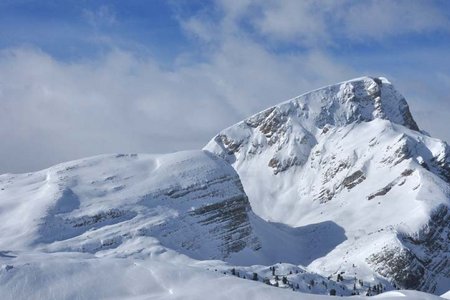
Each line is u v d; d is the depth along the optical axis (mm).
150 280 122688
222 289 114812
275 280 194000
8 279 122125
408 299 108625
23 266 126562
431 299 111500
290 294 111188
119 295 119125
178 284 120500
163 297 113375
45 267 126938
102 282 122750
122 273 125875
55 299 117812
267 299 108938
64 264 128750
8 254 148375
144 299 114750
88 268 127625
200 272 125438
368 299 111875
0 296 118188
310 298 110312
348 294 199750
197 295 112375
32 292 119375
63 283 122188
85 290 120250
